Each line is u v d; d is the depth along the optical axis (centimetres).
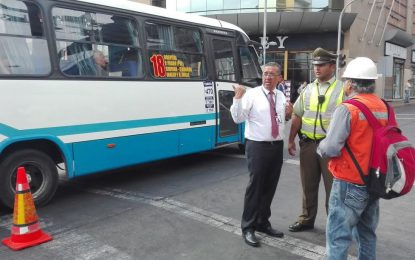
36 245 459
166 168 860
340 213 332
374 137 315
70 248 454
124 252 444
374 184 314
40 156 588
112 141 662
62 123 595
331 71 462
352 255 432
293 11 3072
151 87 721
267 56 3291
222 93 888
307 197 496
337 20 3111
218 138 883
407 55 4462
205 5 3150
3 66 538
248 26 3139
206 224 528
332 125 329
